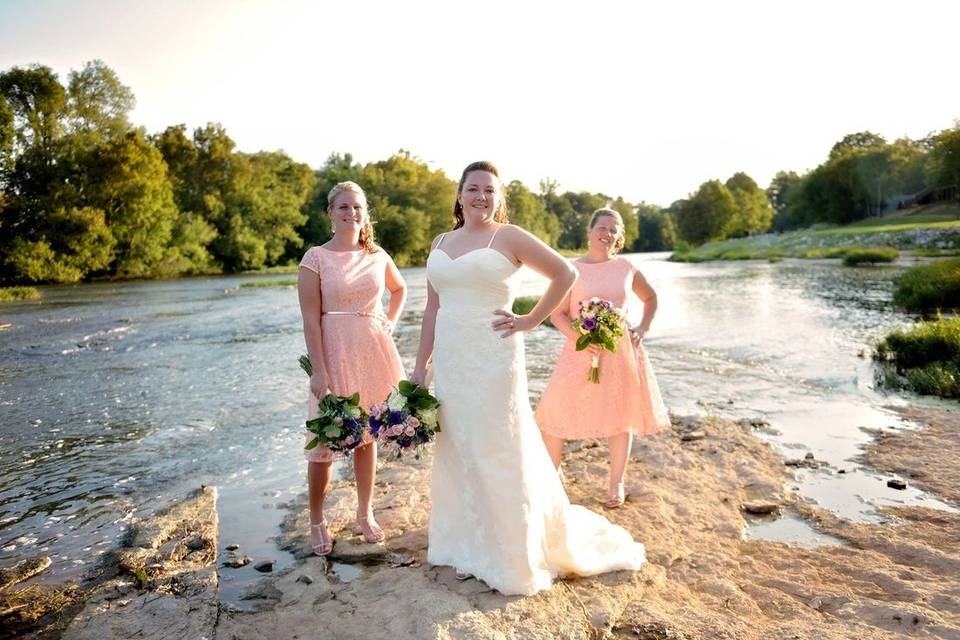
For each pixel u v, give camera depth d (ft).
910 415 21.34
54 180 144.15
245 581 11.25
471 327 10.34
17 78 143.33
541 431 14.60
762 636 8.89
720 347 36.40
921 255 110.01
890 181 247.50
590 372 13.85
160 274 158.81
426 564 11.37
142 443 20.90
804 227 302.66
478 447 10.28
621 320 13.64
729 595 10.19
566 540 10.73
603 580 10.66
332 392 11.60
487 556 10.32
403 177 238.27
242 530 13.66
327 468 12.00
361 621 9.36
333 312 11.65
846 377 27.55
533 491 10.30
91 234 138.21
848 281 76.18
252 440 20.79
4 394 28.96
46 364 36.68
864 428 20.13
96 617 9.95
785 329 41.65
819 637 8.70
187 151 184.55
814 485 15.44
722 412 22.52
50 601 10.84
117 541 13.46
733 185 361.71
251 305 74.08
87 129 155.33
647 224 464.24
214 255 182.91
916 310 47.55
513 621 9.16
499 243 10.34
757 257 159.43
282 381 30.66
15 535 13.99
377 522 13.42
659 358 33.86
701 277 98.89
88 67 156.04
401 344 41.09
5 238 134.62
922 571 10.93
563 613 9.46
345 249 12.00
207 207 180.75
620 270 14.29
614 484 13.99
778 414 22.09
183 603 10.30
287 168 230.27
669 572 11.14
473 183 10.45
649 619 9.40
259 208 190.39
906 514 13.56
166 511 14.83
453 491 10.82
